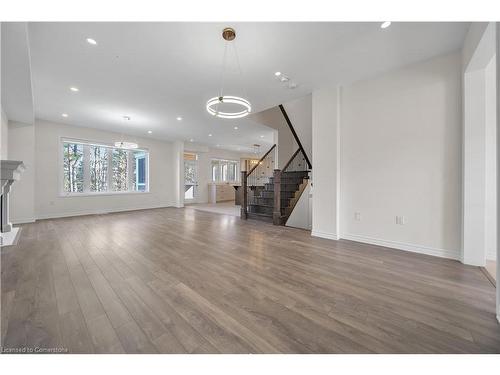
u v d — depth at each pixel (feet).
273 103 15.11
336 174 12.61
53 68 10.52
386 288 6.94
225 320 5.32
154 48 8.96
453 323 5.19
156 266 8.63
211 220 19.12
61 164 20.54
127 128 22.39
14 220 17.15
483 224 8.63
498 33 5.13
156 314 5.53
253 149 38.22
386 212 11.27
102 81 11.88
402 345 4.50
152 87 12.64
